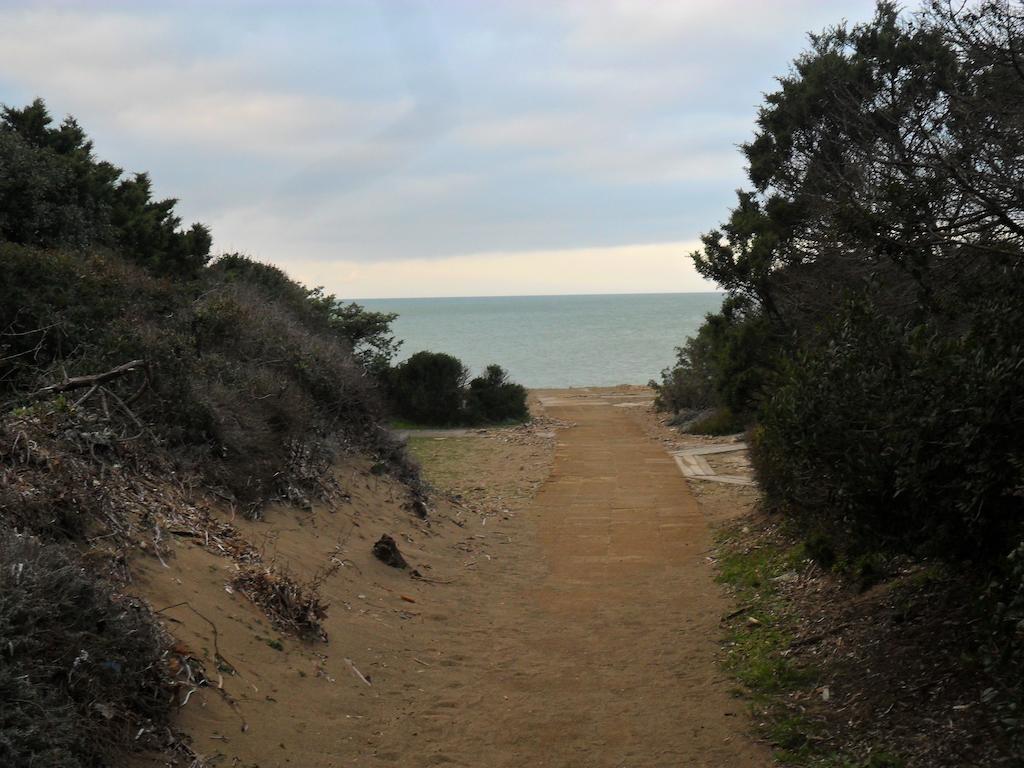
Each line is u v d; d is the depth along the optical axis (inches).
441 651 284.4
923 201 241.4
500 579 386.0
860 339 229.9
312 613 266.7
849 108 396.2
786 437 245.9
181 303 487.8
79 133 645.3
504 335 3587.6
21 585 161.6
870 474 204.1
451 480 645.9
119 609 183.6
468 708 235.1
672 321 4926.2
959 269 257.4
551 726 223.0
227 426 361.1
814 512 290.5
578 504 552.1
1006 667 185.9
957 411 182.7
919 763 171.9
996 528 187.6
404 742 209.6
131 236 613.9
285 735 195.2
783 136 573.9
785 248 491.8
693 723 221.5
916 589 251.9
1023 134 247.9
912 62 446.3
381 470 485.4
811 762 188.7
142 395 334.6
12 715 139.2
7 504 205.8
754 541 401.1
